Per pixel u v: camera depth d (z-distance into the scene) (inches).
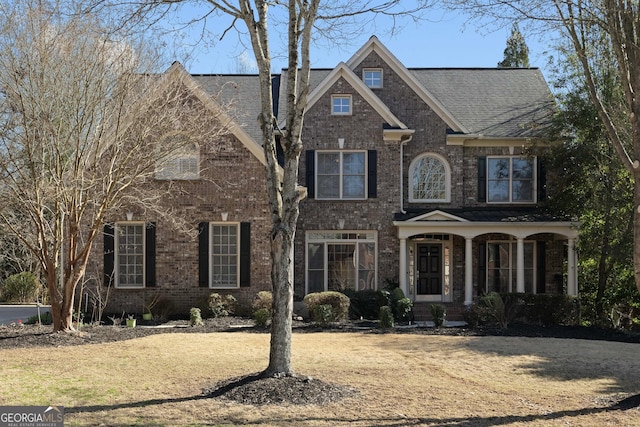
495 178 967.6
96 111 632.4
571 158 892.0
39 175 610.5
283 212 410.6
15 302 1171.9
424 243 962.1
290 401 365.7
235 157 855.1
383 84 965.2
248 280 850.8
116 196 655.8
